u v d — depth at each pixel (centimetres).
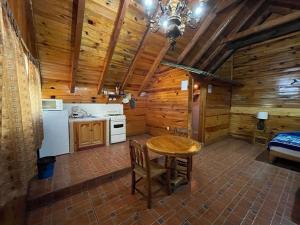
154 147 209
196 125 496
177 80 409
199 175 271
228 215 178
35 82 238
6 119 103
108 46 323
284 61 415
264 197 211
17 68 132
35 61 259
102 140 391
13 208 131
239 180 255
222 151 398
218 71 520
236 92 524
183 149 201
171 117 435
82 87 416
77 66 330
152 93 502
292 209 188
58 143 325
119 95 471
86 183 227
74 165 279
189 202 200
